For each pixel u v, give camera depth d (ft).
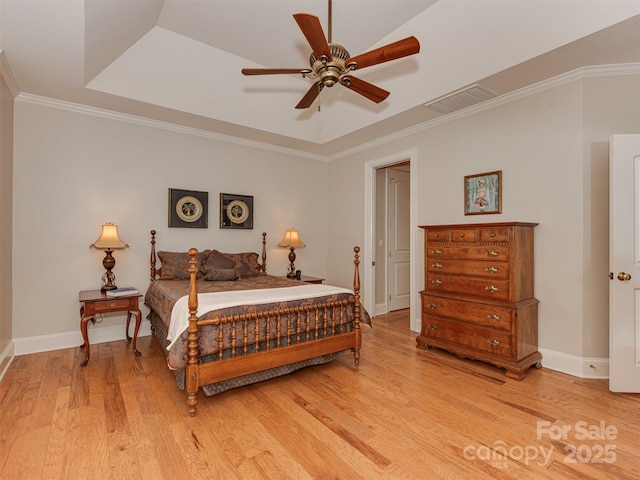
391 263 17.65
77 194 11.48
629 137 7.99
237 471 5.30
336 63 6.88
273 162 16.37
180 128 13.55
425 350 11.18
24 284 10.55
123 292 10.45
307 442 6.07
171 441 6.06
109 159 12.09
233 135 14.69
